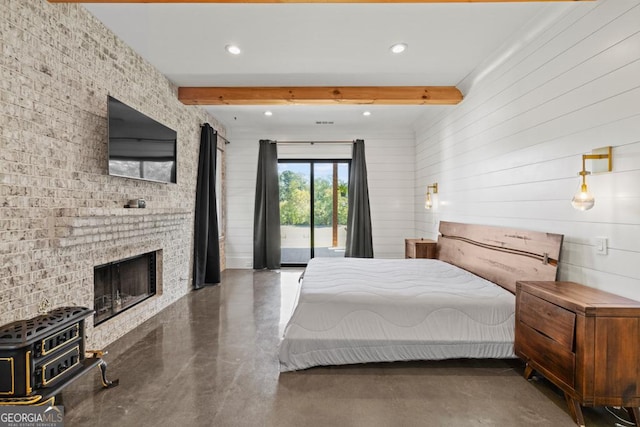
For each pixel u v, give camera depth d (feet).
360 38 9.25
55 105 7.11
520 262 8.70
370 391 6.79
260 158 19.27
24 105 6.37
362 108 15.84
